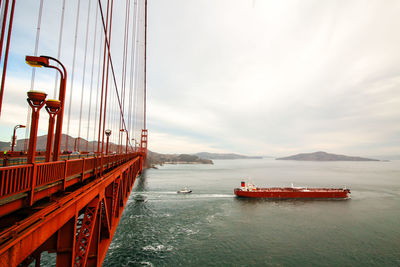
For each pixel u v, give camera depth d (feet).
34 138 19.39
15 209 16.55
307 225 114.62
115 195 49.11
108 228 39.11
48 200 22.40
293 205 157.48
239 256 80.48
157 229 106.42
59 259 21.74
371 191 221.05
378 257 81.20
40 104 19.94
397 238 98.17
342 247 88.79
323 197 181.98
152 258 78.18
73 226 22.30
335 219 124.88
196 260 77.25
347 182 304.91
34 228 14.99
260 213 135.74
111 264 73.92
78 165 28.45
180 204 157.89
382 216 131.44
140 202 163.73
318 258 79.92
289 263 76.23
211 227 110.22
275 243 91.97
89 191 26.63
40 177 19.39
